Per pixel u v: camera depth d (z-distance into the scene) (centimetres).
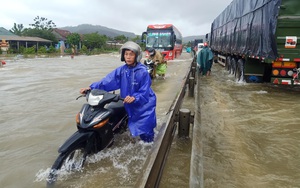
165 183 309
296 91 855
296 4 720
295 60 750
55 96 770
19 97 756
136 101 349
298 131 486
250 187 311
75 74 1360
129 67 375
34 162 362
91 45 5672
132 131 370
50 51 4197
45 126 503
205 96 798
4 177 324
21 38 4591
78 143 325
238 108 648
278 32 741
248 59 963
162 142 280
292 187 312
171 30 2175
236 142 439
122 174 329
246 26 970
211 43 2277
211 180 324
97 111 345
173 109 393
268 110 626
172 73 1385
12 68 1741
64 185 305
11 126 503
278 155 393
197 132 414
